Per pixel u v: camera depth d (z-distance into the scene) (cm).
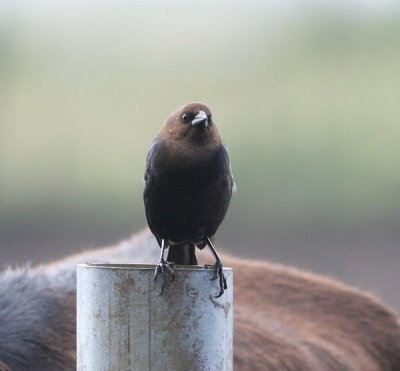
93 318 725
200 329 724
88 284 728
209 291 727
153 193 855
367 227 3066
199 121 830
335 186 3166
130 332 720
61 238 2931
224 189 855
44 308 995
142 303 720
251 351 1105
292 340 1149
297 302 1245
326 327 1223
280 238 3005
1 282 1016
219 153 846
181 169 839
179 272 722
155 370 720
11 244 2823
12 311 985
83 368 734
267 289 1250
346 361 1177
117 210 3088
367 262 2684
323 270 2608
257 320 1166
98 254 1183
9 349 955
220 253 1315
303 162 3194
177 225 865
